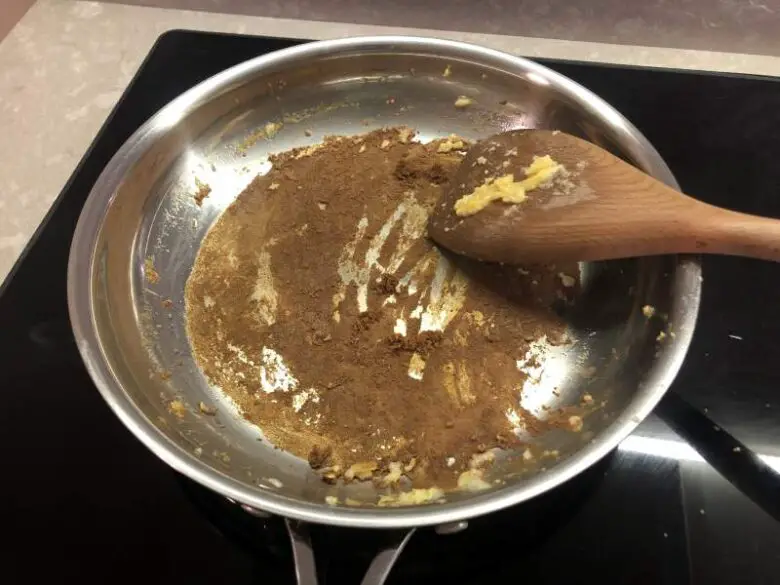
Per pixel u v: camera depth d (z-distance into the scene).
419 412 0.26
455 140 0.35
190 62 0.37
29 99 0.38
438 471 0.25
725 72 0.36
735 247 0.24
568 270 0.30
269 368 0.28
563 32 0.40
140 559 0.23
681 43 0.39
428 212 0.33
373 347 0.28
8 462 0.25
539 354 0.28
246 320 0.29
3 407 0.26
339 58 0.34
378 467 0.25
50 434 0.25
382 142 0.36
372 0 0.40
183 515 0.24
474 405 0.27
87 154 0.33
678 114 0.34
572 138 0.27
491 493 0.20
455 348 0.28
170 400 0.26
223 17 0.42
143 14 0.42
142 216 0.30
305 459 0.26
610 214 0.25
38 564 0.22
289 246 0.32
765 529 0.23
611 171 0.25
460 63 0.34
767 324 0.27
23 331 0.28
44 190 0.34
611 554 0.22
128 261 0.29
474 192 0.28
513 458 0.25
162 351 0.28
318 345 0.29
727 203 0.31
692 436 0.25
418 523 0.19
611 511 0.23
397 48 0.34
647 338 0.25
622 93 0.35
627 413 0.22
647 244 0.25
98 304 0.26
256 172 0.35
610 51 0.40
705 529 0.23
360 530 0.23
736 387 0.26
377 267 0.31
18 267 0.29
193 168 0.33
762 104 0.34
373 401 0.27
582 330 0.29
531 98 0.33
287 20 0.42
